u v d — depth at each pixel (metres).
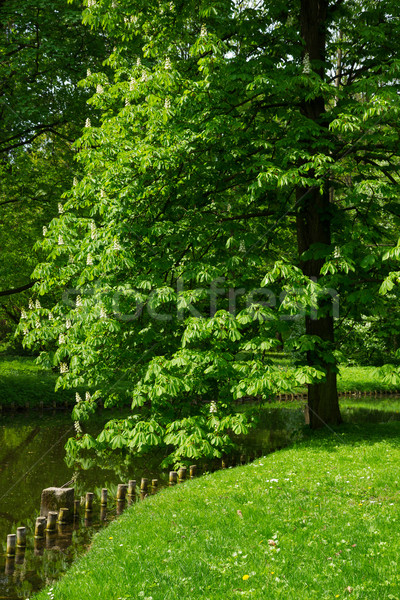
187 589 5.28
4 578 7.67
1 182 21.17
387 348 35.38
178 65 13.58
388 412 25.08
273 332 12.13
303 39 14.52
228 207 14.94
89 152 11.98
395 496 8.22
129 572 5.87
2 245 23.47
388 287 10.67
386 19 14.41
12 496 11.89
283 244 17.09
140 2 13.05
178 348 12.13
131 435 10.42
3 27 18.61
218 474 10.95
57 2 17.45
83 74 19.02
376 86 11.75
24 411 24.08
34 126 19.94
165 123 11.72
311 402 15.57
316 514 7.40
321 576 5.27
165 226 11.80
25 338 11.33
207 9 11.39
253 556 5.98
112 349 12.34
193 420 10.77
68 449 11.09
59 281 12.28
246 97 13.16
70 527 9.97
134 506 9.56
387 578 5.15
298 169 11.21
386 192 11.54
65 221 11.89
